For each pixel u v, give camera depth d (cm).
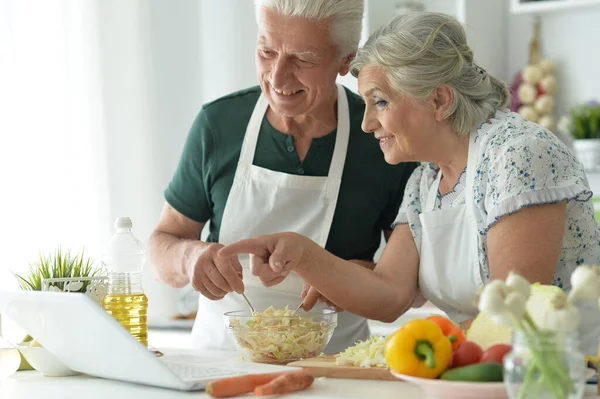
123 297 171
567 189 164
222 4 378
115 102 361
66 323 143
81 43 358
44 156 353
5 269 345
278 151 218
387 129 180
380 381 144
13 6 348
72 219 356
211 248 187
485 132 177
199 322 225
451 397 121
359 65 183
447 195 187
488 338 139
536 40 352
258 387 130
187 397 133
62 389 144
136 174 362
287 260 176
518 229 163
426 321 126
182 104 372
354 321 220
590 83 340
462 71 177
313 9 191
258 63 202
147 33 363
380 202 221
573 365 102
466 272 181
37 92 352
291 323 167
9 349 160
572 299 106
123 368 143
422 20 176
